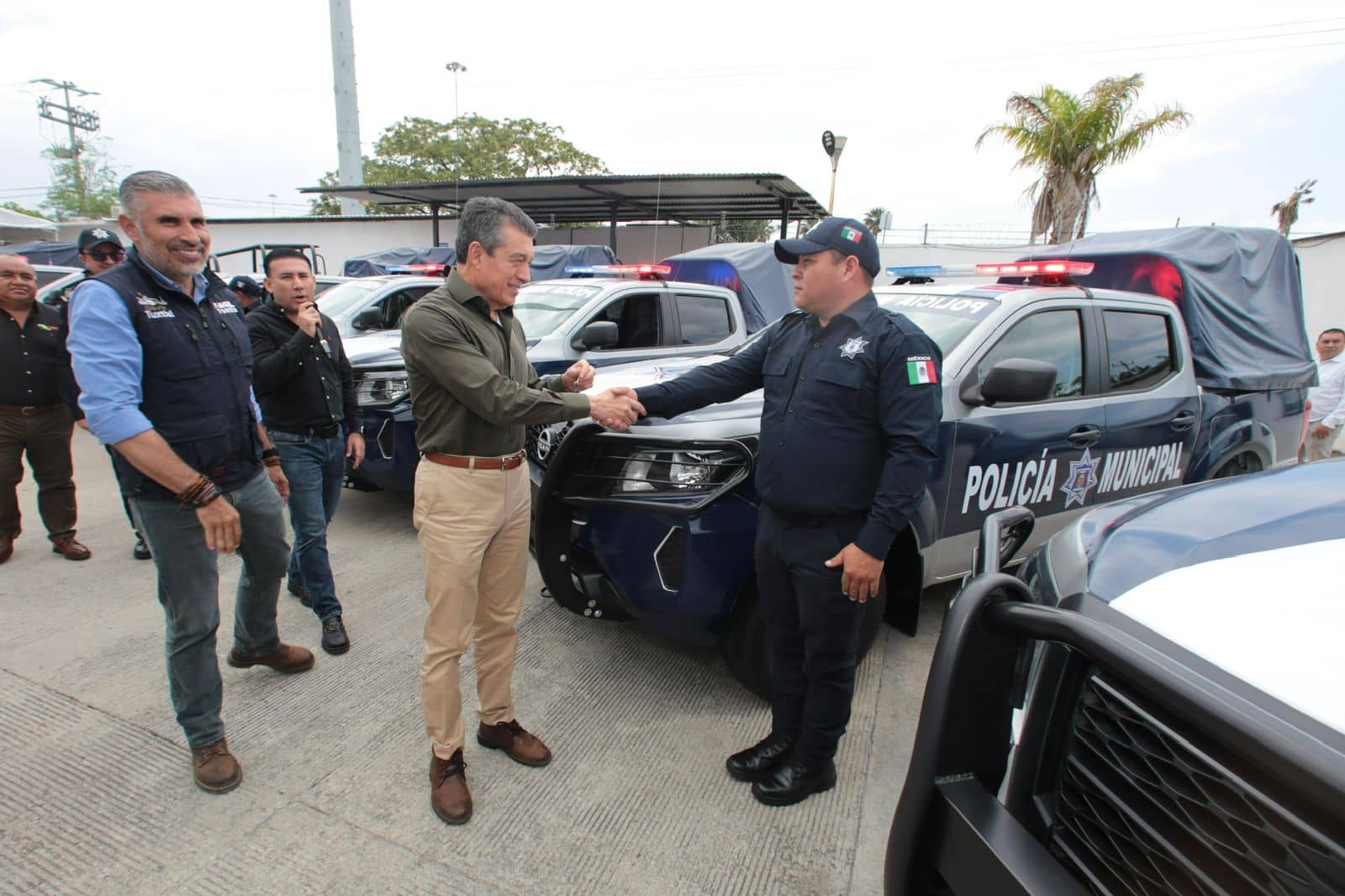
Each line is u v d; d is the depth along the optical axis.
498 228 1.92
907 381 1.83
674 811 2.19
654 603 2.44
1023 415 3.09
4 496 3.77
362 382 4.34
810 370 1.97
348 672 2.89
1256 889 0.92
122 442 1.85
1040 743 1.29
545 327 5.20
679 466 2.40
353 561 4.04
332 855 1.97
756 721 2.66
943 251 18.97
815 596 2.01
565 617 3.42
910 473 1.83
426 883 1.89
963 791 1.24
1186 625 1.14
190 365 2.03
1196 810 1.00
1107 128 13.99
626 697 2.79
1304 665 0.99
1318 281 10.74
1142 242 4.98
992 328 3.07
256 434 2.33
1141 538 1.48
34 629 3.14
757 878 1.95
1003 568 2.01
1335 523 1.35
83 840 1.99
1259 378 4.27
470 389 1.87
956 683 1.24
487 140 32.88
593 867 1.97
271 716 2.58
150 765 2.30
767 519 2.13
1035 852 1.12
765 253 8.15
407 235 20.05
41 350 3.70
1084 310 3.44
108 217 40.81
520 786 2.28
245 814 2.11
